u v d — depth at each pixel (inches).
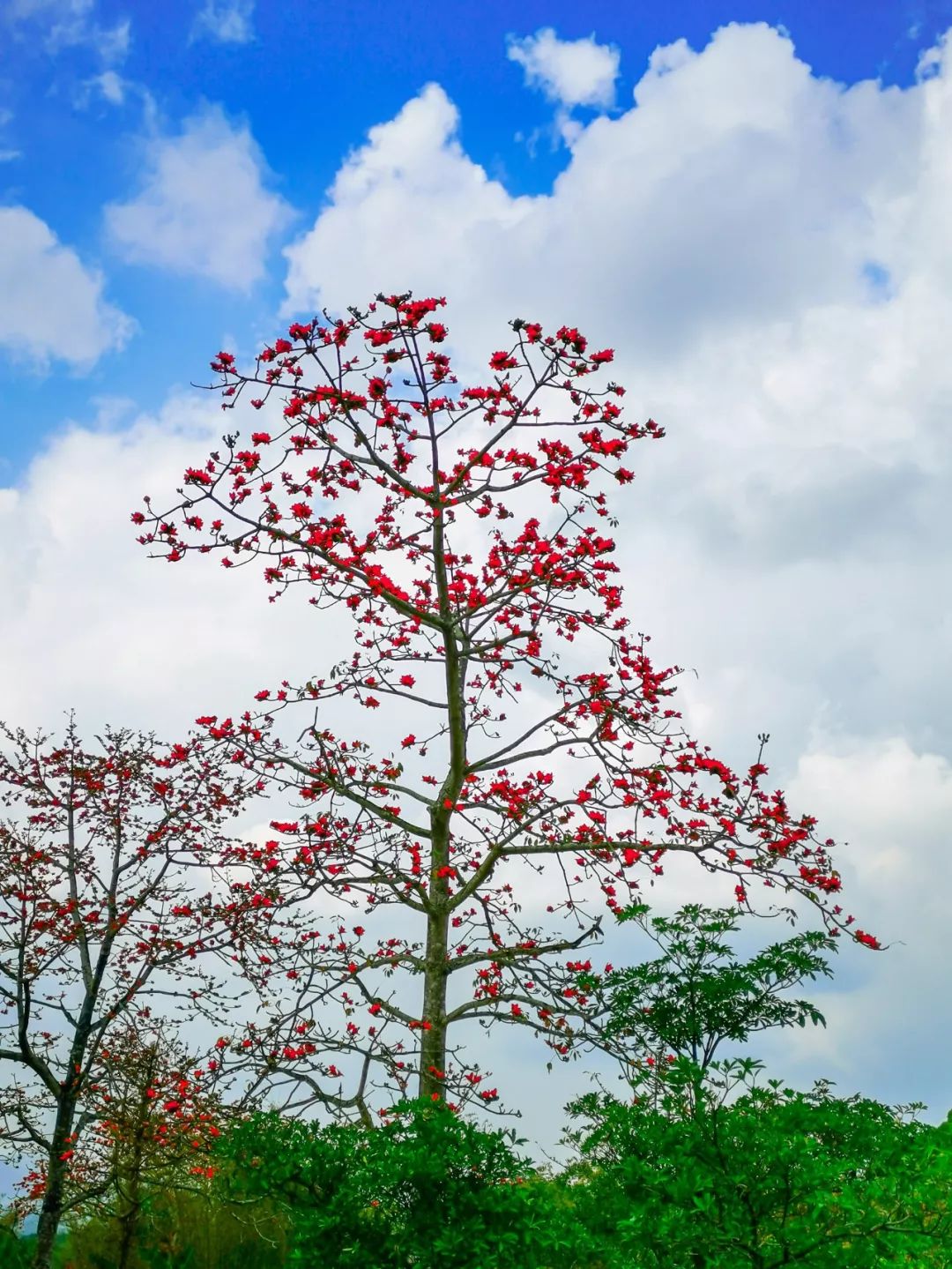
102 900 366.6
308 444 330.0
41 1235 327.9
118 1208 364.8
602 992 327.3
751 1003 310.2
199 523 328.8
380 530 382.0
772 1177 195.2
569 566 344.2
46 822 374.9
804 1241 190.4
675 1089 222.1
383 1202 218.8
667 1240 193.9
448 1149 213.9
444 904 358.9
